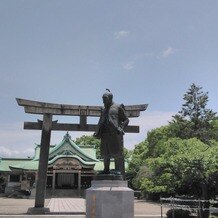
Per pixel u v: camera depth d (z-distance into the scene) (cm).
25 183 6391
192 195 2708
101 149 1331
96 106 2262
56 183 7369
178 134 4812
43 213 2081
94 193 1202
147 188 4088
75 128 2261
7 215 1972
